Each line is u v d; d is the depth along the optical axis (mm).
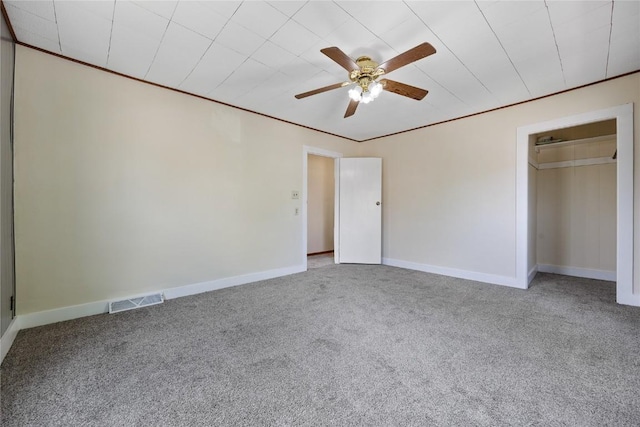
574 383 1495
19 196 2115
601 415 1264
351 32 1974
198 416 1257
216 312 2510
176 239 2928
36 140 2184
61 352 1795
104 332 2090
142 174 2705
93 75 2434
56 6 1720
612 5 1698
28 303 2164
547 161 4207
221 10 1760
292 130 4035
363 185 4773
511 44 2115
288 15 1805
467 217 3738
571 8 1730
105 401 1346
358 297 2955
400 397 1388
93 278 2453
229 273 3355
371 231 4758
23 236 2137
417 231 4312
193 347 1872
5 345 1770
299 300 2854
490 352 1817
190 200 3023
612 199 3719
